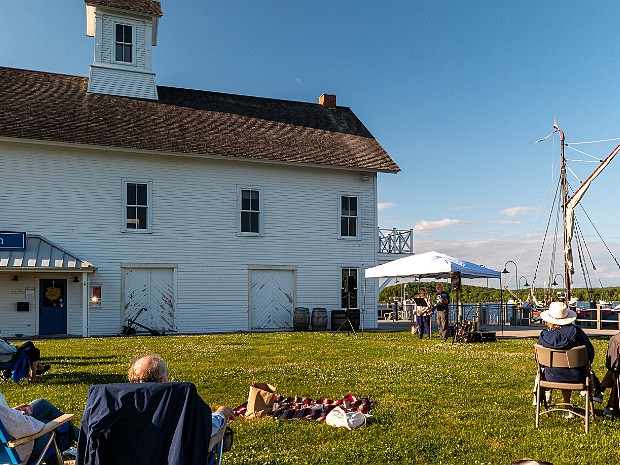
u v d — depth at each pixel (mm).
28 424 4125
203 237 23000
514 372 10797
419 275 21484
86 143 20938
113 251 21641
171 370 10844
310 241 24719
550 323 6879
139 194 22250
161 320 22156
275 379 9836
